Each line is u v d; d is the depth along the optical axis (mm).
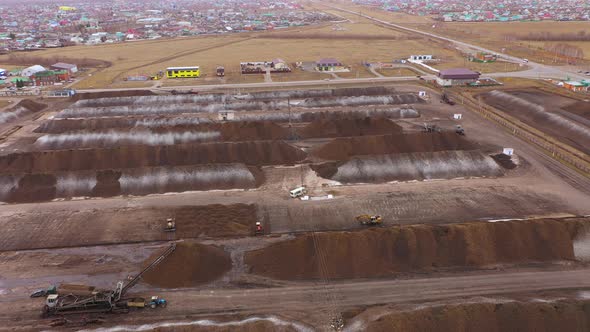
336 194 53344
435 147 65875
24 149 70250
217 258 40375
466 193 52969
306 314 34094
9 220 48688
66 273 39438
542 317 31906
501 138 71375
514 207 49406
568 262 40094
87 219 48688
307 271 38906
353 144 65000
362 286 37312
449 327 31594
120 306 35125
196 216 48250
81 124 79625
